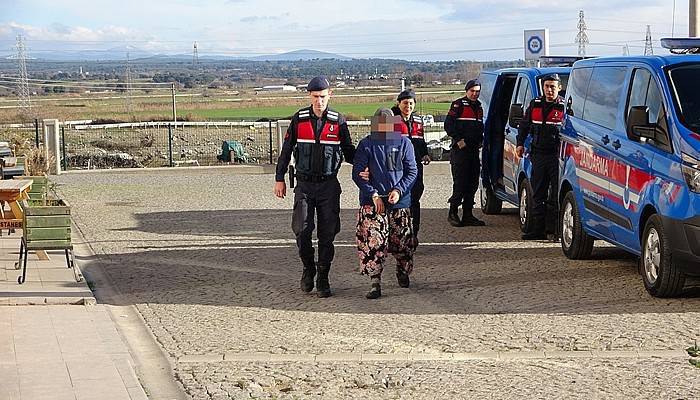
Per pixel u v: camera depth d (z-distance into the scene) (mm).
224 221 16281
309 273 10242
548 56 15922
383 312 9281
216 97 121375
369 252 9891
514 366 7242
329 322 8898
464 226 15250
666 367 7109
